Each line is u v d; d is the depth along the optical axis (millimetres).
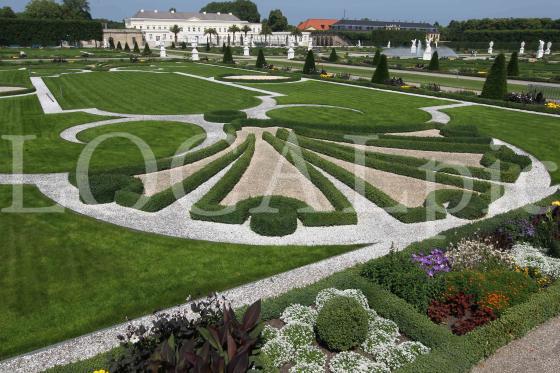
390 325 8938
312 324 8906
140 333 7094
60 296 10156
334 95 39156
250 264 11664
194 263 11617
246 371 6309
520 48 101312
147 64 67438
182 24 153750
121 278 10883
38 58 75812
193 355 5984
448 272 9891
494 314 8812
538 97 35094
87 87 41781
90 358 7578
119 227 13430
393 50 117688
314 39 153750
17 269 11203
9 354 8383
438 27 175375
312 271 11336
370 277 10125
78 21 111562
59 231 13156
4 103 33156
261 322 7250
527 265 10859
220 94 38625
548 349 8516
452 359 7602
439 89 42188
